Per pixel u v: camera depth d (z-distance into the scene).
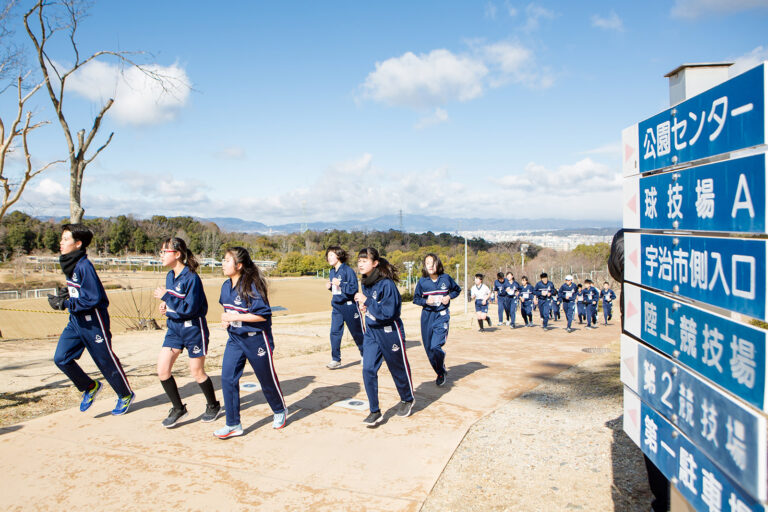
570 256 60.59
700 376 2.04
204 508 3.22
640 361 2.63
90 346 4.78
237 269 4.37
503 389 6.38
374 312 4.73
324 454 4.07
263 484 3.55
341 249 7.43
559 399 5.84
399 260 75.31
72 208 12.22
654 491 2.99
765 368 1.58
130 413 5.06
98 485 3.52
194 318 4.67
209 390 4.82
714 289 1.91
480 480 3.66
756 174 1.64
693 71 2.23
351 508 3.23
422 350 9.84
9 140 10.78
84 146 12.14
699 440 2.03
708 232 2.01
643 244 2.60
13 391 6.00
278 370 7.31
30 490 3.45
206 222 104.00
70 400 5.70
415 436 4.49
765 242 1.59
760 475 1.60
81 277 4.63
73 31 11.30
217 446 4.21
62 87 11.68
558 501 3.33
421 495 3.40
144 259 73.56
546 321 15.97
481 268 60.06
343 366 7.68
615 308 29.06
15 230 66.56
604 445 4.25
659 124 2.41
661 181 2.38
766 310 1.58
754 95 1.65
